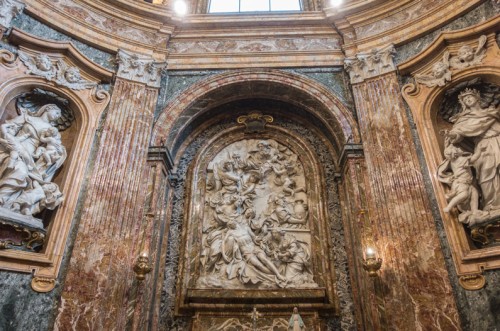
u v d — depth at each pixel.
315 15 5.98
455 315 3.60
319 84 5.67
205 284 4.86
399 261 4.05
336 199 5.50
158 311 4.70
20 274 3.79
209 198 5.68
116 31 5.65
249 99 6.21
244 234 5.18
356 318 4.57
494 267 3.62
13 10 4.64
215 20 6.04
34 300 3.75
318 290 4.71
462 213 3.97
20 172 4.00
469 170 4.11
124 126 5.02
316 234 5.26
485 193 3.98
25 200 3.95
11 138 4.16
